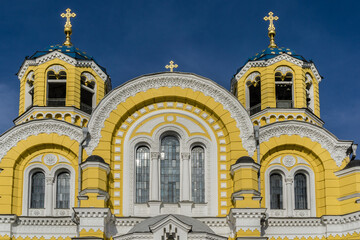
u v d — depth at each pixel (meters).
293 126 48.75
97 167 44.91
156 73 48.81
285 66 52.81
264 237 43.44
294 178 48.66
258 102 54.00
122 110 48.16
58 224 46.66
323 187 47.62
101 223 43.50
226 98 48.47
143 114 48.59
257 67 53.44
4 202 46.81
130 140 47.91
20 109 53.19
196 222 43.84
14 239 46.09
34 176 48.56
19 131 48.50
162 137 48.66
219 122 48.50
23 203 47.47
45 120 48.62
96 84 53.59
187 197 46.94
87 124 47.50
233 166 45.75
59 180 48.53
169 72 48.91
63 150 48.72
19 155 48.16
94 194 44.22
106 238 44.66
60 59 52.56
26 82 53.38
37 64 52.47
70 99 51.53
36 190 48.28
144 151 48.28
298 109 51.25
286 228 46.62
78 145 48.34
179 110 48.88
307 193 48.34
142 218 45.72
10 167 47.72
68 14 57.00
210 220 46.00
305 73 53.53
